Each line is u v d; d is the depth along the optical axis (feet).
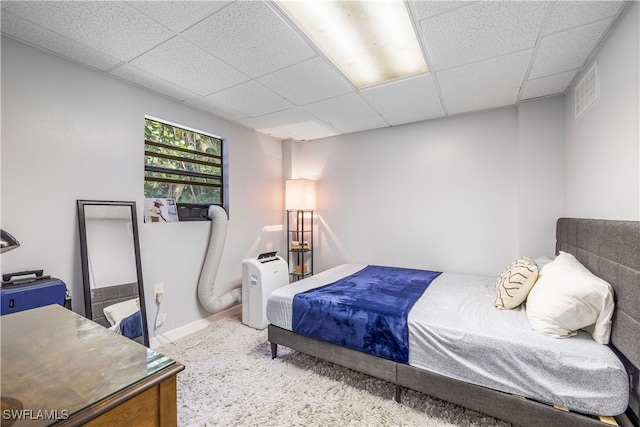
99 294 6.68
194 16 4.99
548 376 4.35
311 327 6.76
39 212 5.95
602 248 4.97
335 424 5.13
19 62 5.68
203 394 5.97
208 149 10.27
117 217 7.22
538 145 8.49
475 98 8.51
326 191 12.82
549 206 8.34
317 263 13.01
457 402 5.06
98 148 6.91
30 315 3.87
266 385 6.28
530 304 5.32
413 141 10.82
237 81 7.45
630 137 4.75
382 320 5.92
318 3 4.85
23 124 5.74
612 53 5.31
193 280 9.30
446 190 10.22
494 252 9.46
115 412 2.20
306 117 10.18
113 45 5.85
